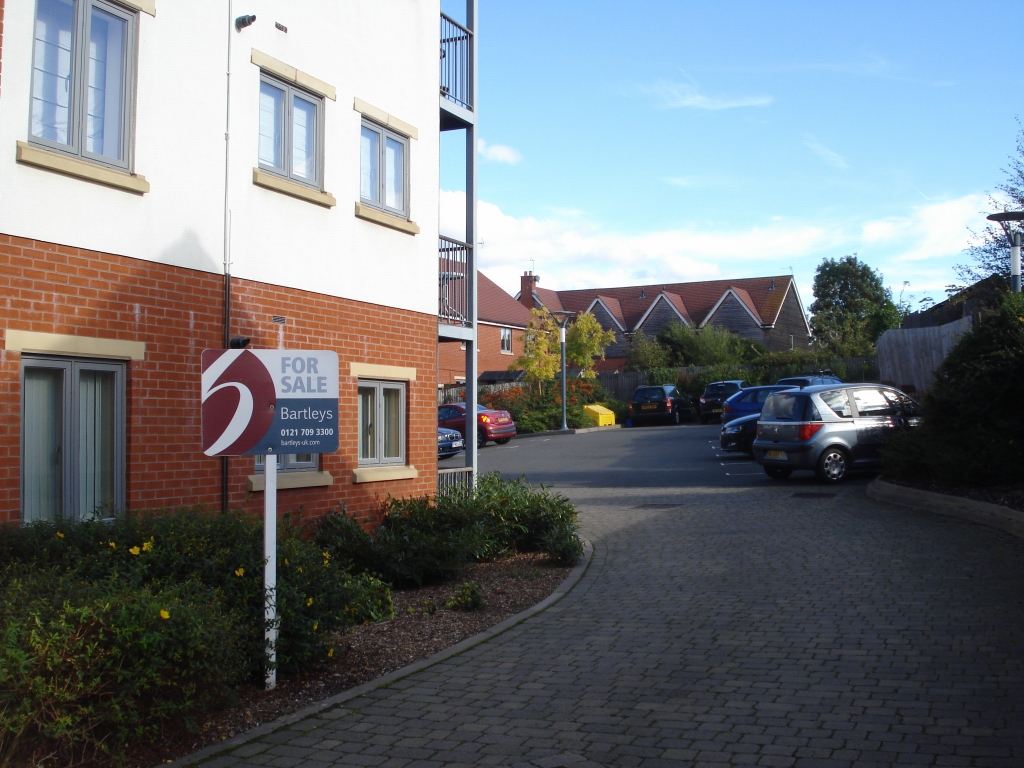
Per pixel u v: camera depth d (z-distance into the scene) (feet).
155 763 15.75
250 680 19.85
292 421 19.74
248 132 30.50
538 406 119.24
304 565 21.36
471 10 46.24
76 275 24.52
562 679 20.29
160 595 16.61
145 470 26.45
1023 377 42.01
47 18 24.13
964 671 19.66
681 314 190.49
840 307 253.65
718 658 21.45
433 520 35.37
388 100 37.93
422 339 39.70
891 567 30.22
